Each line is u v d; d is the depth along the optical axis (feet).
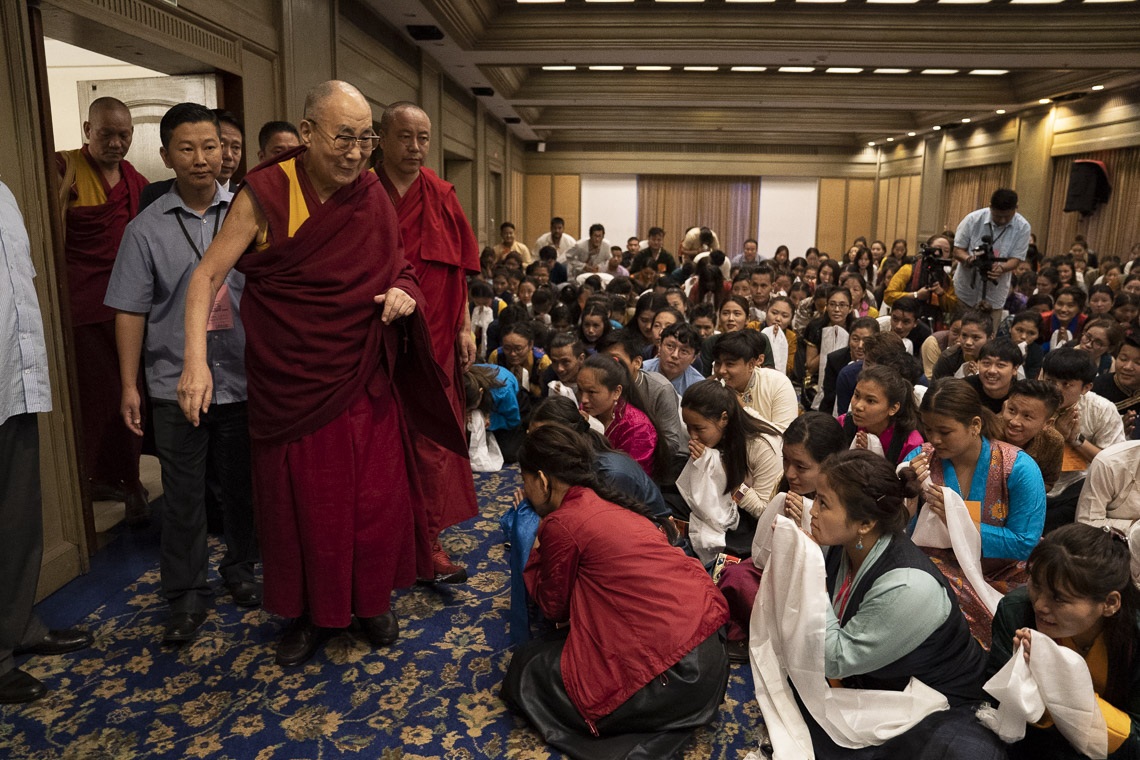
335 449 7.55
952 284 20.54
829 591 6.95
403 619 8.95
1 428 6.88
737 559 9.80
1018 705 5.66
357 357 7.54
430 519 9.62
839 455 6.55
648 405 11.67
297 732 6.93
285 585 7.75
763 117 46.19
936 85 36.40
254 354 7.44
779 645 6.75
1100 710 5.56
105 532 11.21
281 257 7.20
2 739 6.77
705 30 25.57
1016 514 8.07
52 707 7.22
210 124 8.32
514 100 36.24
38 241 8.91
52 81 24.54
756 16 25.41
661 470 11.15
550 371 16.26
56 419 9.38
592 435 9.52
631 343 12.00
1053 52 25.95
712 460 9.93
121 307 8.21
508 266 28.32
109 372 11.30
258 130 14.20
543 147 55.21
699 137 54.95
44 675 7.73
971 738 5.90
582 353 13.26
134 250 8.24
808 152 57.36
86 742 6.75
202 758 6.57
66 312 9.50
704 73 35.76
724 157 57.06
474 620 8.94
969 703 6.52
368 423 7.76
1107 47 25.61
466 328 9.87
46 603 9.07
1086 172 34.50
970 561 7.68
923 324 17.31
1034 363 15.01
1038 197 38.88
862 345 14.11
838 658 6.35
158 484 13.14
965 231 20.90
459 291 9.76
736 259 39.58
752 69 35.01
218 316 8.55
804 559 6.46
